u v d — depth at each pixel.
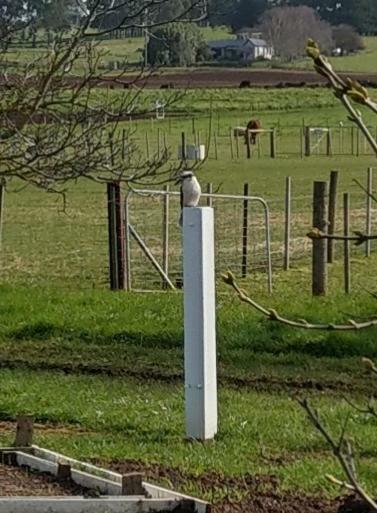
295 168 58.41
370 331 14.95
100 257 28.08
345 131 77.50
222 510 7.95
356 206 37.16
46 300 18.53
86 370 14.27
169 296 18.88
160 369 14.20
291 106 85.69
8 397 12.27
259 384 13.22
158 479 8.83
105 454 9.72
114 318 16.69
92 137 9.64
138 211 34.72
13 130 9.48
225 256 26.20
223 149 72.31
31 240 31.77
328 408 11.54
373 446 9.83
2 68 9.70
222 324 15.82
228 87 85.25
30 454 9.37
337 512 7.78
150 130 66.19
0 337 16.27
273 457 9.54
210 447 9.92
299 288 22.14
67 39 9.66
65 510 7.80
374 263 25.33
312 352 14.80
